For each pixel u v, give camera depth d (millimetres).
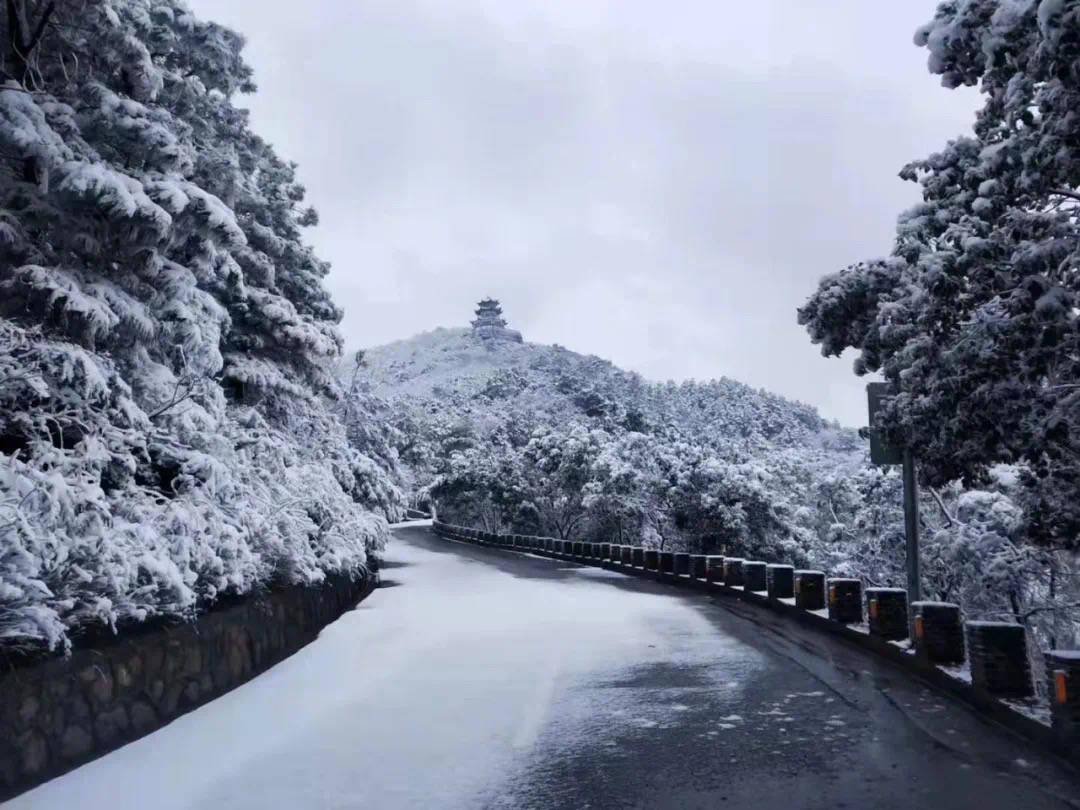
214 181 16531
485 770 6820
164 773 6699
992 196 9367
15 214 10484
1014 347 9031
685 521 43594
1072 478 10211
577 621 16438
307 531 14586
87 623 7555
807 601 16578
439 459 84188
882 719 8320
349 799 6152
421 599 21172
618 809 5875
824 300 12219
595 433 57750
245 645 10594
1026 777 6418
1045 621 19922
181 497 9766
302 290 22344
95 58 12164
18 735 6172
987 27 8680
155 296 12156
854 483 34469
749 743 7500
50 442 8500
